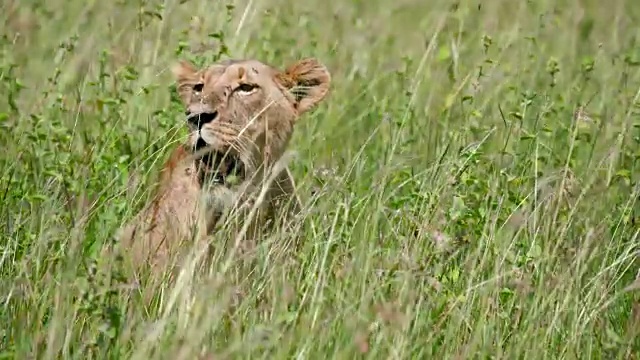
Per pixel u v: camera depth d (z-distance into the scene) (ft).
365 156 43.16
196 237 35.35
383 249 35.40
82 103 43.88
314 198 36.96
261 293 33.53
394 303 32.07
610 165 41.22
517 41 54.34
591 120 44.09
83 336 31.71
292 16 57.31
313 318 31.73
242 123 38.29
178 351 29.12
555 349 33.81
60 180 36.86
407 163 42.42
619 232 38.93
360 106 49.37
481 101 47.44
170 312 32.35
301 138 46.06
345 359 30.91
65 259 33.45
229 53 45.93
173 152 39.83
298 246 36.47
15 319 32.24
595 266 37.19
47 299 32.81
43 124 43.04
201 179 37.83
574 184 39.75
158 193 38.65
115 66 49.06
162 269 35.63
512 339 33.24
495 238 36.42
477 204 38.91
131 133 42.29
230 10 51.98
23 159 40.73
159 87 46.42
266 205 37.96
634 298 36.32
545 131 42.88
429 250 35.91
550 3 61.31
